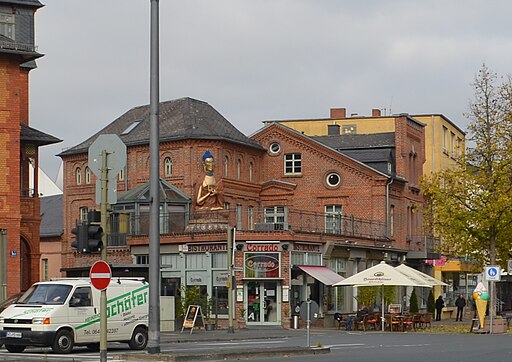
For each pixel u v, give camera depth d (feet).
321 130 288.10
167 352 90.48
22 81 182.80
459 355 91.76
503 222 169.78
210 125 219.41
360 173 226.79
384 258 224.33
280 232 181.98
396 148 239.30
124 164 71.82
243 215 224.53
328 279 187.52
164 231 201.98
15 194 150.41
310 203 229.86
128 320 106.93
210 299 177.88
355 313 196.34
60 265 250.57
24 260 164.55
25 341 98.07
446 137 288.51
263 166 234.79
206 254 185.26
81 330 100.89
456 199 173.37
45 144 167.12
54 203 268.82
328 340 130.41
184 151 213.66
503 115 171.73
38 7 170.40
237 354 90.12
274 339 137.08
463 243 174.60
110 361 84.99
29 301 101.50
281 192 231.71
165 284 183.52
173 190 212.23
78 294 101.86
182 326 164.55
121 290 106.42
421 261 248.11
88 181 231.30
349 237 206.49
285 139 232.73
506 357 88.69
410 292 240.73
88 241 70.28
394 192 232.73
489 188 170.91
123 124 234.58
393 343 119.55
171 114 223.51
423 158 255.91
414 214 248.11
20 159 164.04
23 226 163.32
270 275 181.68
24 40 168.55
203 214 195.42
